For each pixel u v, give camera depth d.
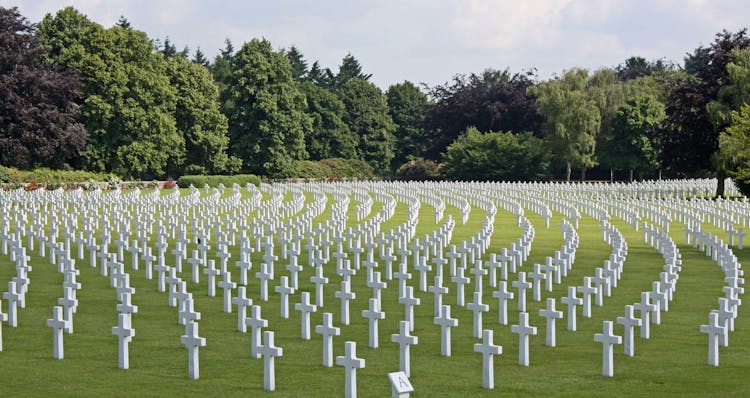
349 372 16.30
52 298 28.69
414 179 141.00
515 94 151.88
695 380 18.69
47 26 115.00
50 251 36.97
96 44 109.56
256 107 133.50
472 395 17.53
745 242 50.00
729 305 23.70
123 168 109.69
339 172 144.25
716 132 86.31
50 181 91.25
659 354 20.97
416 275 33.94
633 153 125.25
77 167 107.62
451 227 46.12
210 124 125.38
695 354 20.98
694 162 90.44
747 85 82.31
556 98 125.06
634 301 28.50
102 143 108.00
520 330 19.72
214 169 126.25
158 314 25.78
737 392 17.81
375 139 166.00
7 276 33.50
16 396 17.47
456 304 27.55
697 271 36.38
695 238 46.12
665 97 138.88
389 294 29.55
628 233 54.56
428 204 81.88
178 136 115.88
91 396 17.45
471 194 83.94
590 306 26.42
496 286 31.14
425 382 18.41
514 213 69.06
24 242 43.69
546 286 30.42
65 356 20.69
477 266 27.89
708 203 69.56
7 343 21.98
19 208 64.06
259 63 135.12
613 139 126.50
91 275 33.47
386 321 24.88
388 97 185.38
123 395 17.50
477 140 130.75
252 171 135.12
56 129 96.25
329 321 19.42
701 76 91.25
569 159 125.56
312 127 146.38
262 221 48.09
